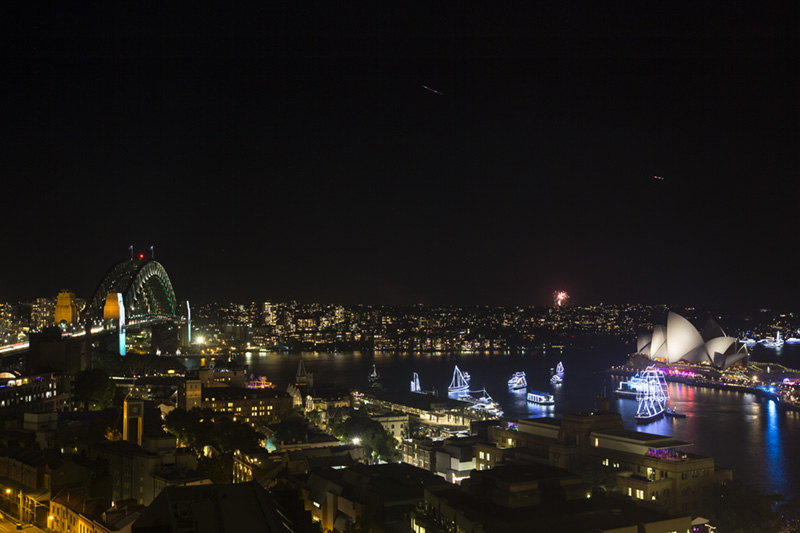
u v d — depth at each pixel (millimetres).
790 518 197875
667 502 192000
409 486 169875
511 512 143500
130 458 184500
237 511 106438
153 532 103938
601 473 198500
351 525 151000
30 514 165250
